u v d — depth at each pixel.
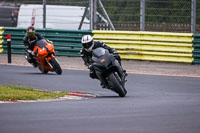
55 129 22.17
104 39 67.88
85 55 39.19
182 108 29.48
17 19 83.88
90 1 69.31
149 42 65.38
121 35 66.94
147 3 74.25
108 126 23.08
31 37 51.78
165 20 67.06
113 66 36.88
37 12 82.75
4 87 39.06
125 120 24.88
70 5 80.44
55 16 79.88
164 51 64.62
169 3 68.19
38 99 34.72
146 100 34.47
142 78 50.62
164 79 49.94
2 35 73.25
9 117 25.62
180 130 22.16
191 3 64.75
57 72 52.03
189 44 63.50
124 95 36.97
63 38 70.25
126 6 71.81
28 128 22.39
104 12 68.94
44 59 51.38
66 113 27.33
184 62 63.81
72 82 46.56
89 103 32.44
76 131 21.69
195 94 38.88
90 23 69.44
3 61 65.38
